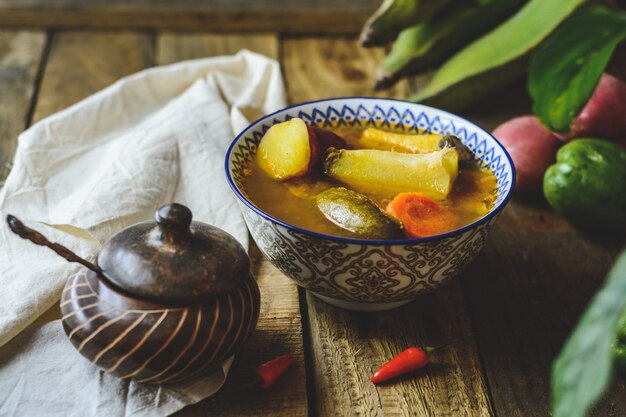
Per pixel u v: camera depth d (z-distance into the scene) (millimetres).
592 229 616
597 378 291
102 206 569
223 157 640
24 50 846
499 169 525
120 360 431
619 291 294
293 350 494
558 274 576
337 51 878
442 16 773
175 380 450
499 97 797
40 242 422
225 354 450
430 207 490
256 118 716
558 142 645
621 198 587
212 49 871
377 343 504
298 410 458
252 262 564
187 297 427
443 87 747
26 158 631
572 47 555
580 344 299
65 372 467
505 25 767
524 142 643
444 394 474
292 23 909
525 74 795
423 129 575
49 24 895
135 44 873
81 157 655
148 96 736
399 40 791
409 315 527
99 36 885
